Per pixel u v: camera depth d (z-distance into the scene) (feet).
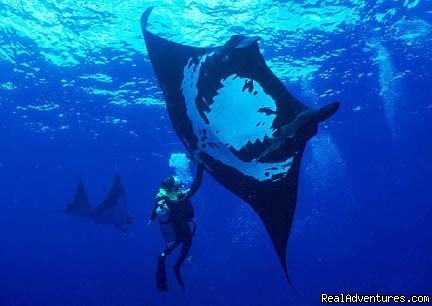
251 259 126.82
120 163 107.14
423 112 83.10
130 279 132.36
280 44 45.91
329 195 169.68
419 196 190.60
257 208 10.43
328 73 55.26
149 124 73.51
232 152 10.50
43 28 41.01
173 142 85.25
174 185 17.53
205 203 154.81
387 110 78.18
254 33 42.86
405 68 58.08
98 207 32.76
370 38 47.06
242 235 157.69
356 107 73.10
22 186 134.82
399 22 43.88
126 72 51.52
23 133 78.54
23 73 51.88
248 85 10.83
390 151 113.60
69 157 98.89
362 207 205.16
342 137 93.25
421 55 54.03
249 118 10.66
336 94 63.72
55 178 125.08
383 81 62.34
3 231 244.01
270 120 10.68
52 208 180.45
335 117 76.74
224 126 10.61
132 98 60.85
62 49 45.55
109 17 39.06
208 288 100.63
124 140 84.12
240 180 10.40
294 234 156.56
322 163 119.65
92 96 59.98
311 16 40.88
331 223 205.67
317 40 45.80
